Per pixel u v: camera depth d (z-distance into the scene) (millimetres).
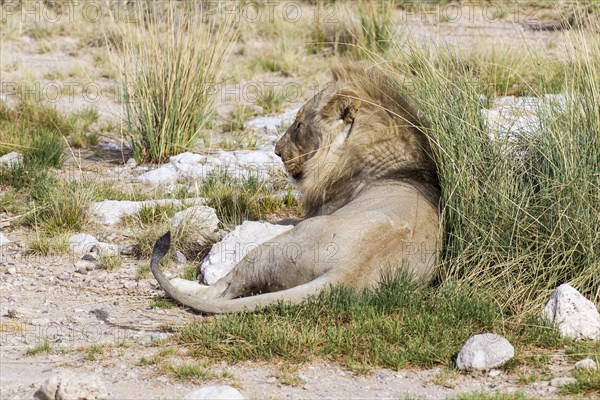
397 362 9289
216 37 18641
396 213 11000
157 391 8711
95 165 17672
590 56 12391
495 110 14234
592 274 10812
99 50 26438
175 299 10742
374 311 10125
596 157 11328
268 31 28281
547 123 11844
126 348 9812
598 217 10938
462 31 25422
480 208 11219
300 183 12859
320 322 10055
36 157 16984
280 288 10828
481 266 11070
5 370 9203
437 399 8578
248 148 18719
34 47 27469
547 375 9141
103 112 21328
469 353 9312
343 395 8656
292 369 9234
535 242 10992
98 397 8445
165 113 17797
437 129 11570
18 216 14281
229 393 8188
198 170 16609
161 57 18078
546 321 10133
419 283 10781
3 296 11453
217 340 9703
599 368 9031
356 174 12078
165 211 14273
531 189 11320
